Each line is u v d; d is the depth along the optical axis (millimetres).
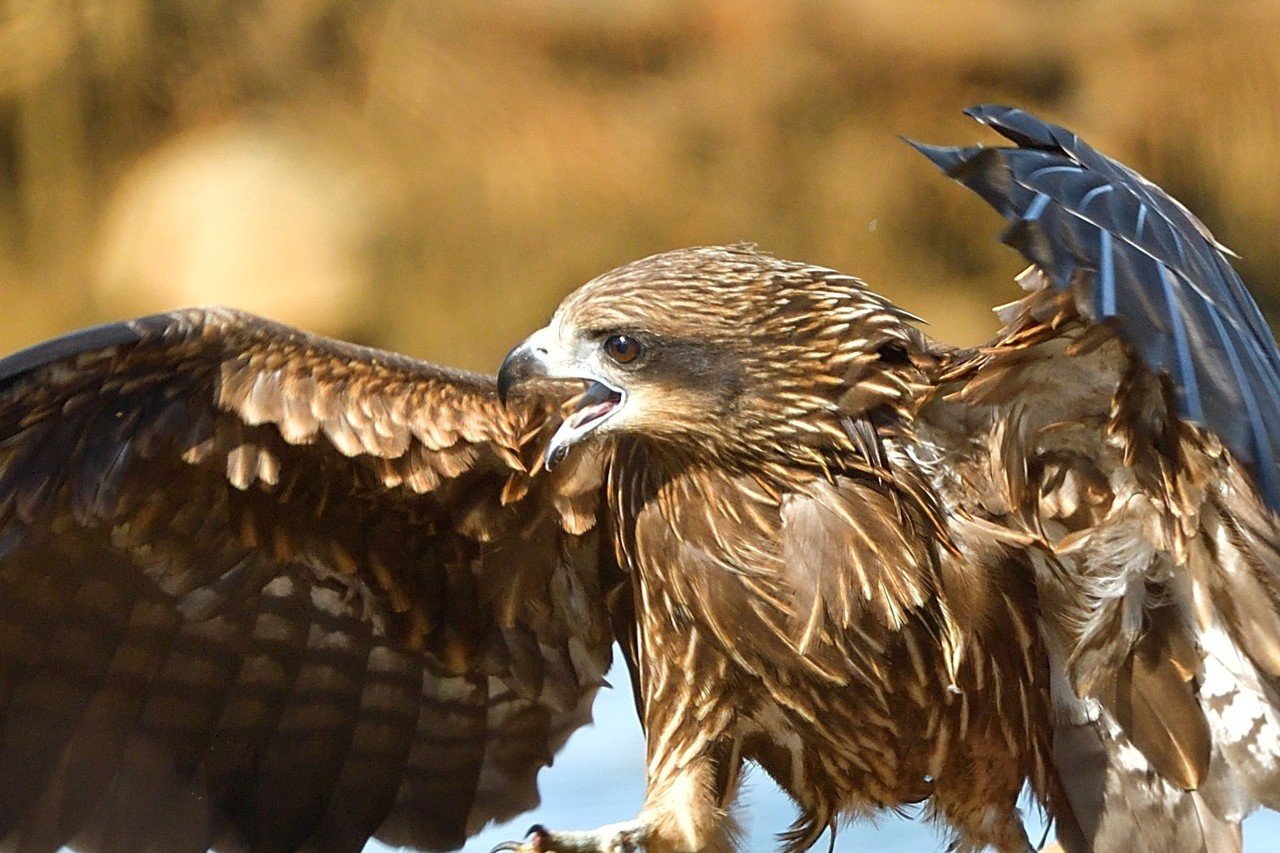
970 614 9898
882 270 24141
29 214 24141
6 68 24156
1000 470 9781
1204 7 25297
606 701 17094
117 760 10820
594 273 23766
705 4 24453
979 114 8500
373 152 24047
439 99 24094
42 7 24172
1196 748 9797
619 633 11234
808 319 9969
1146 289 7926
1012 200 7801
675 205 23938
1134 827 10094
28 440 9883
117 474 10141
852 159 24266
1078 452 9656
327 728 11273
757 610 10078
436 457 10617
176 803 10961
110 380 9930
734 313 9945
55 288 24016
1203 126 25312
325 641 11125
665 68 24391
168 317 9992
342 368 10391
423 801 11531
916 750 10320
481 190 23812
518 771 11609
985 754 10289
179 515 10484
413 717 11422
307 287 23312
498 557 11125
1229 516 9320
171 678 10891
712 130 24156
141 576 10633
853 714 10188
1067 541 9688
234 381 10188
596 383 10141
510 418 10625
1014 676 10047
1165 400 9023
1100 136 25109
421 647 11258
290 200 23734
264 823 11203
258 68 24391
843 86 24453
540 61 24219
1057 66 25266
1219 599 9516
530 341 10281
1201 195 25469
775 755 10617
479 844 13938
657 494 10359
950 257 24406
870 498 9930
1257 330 8602
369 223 23766
